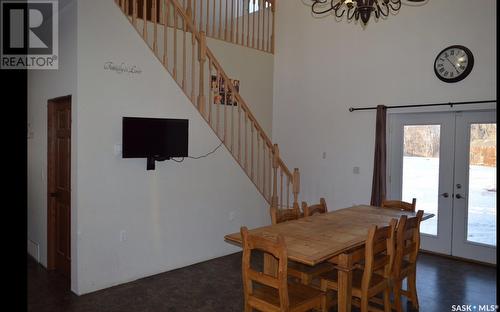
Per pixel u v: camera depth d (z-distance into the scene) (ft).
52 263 13.79
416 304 10.61
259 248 7.70
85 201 11.41
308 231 9.62
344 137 18.65
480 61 14.44
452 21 15.17
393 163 17.29
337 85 18.92
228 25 22.07
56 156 13.62
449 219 15.70
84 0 11.27
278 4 21.59
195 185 14.39
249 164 19.49
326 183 19.38
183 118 13.91
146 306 10.71
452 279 13.04
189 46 16.52
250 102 20.31
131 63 12.41
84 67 11.30
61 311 10.31
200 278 12.92
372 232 8.43
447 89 15.33
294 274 9.78
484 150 14.73
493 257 14.51
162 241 13.39
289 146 21.07
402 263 10.06
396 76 16.81
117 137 12.10
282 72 21.39
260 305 7.89
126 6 12.44
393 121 17.25
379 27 17.34
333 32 19.07
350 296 8.54
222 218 15.44
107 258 11.94
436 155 16.03
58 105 13.42
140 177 12.71
